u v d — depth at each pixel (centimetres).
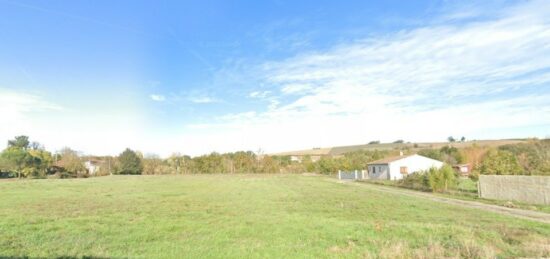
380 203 1992
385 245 909
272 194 2567
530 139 4447
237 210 1658
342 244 935
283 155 9450
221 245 927
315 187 3384
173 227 1201
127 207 1783
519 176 2091
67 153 7581
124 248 905
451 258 800
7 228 1193
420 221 1343
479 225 1231
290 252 844
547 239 989
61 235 1077
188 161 7831
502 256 824
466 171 4847
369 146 10288
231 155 7988
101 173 7031
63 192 2738
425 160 5138
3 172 6016
